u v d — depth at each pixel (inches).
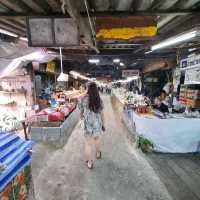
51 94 304.7
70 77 495.8
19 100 245.4
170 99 247.3
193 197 98.7
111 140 192.1
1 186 53.7
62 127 180.5
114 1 84.0
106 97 815.1
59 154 155.6
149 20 108.7
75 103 303.4
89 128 133.1
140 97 271.9
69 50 228.1
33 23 99.0
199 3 87.4
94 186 109.7
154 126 155.7
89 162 130.5
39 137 176.4
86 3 78.1
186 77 200.1
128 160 143.2
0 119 158.2
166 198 98.1
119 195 101.5
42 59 203.5
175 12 95.2
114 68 592.4
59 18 97.0
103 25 110.8
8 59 147.9
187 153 156.6
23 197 71.6
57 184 111.5
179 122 155.6
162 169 128.7
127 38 115.3
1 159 61.4
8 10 93.9
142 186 108.9
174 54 238.8
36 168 129.8
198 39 154.3
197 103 199.3
